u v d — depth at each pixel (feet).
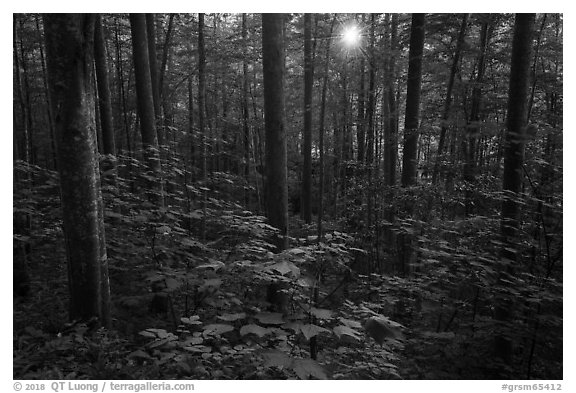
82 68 12.30
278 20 16.34
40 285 20.43
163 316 17.66
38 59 51.06
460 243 18.13
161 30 45.47
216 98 53.06
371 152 39.63
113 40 45.73
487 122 17.92
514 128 15.97
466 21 28.30
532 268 16.71
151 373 10.42
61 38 11.76
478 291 16.89
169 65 51.44
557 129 15.40
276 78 16.42
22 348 12.00
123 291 19.11
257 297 17.52
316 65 35.70
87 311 12.82
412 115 24.17
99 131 39.93
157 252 16.19
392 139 28.22
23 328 14.87
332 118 47.16
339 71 36.94
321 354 13.44
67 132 12.19
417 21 23.71
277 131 16.69
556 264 16.48
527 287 14.20
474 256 15.74
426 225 20.47
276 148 16.72
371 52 30.91
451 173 25.45
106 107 27.86
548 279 14.33
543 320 13.78
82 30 12.06
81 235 12.57
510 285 15.53
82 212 12.53
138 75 20.38
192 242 15.74
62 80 12.00
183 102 67.56
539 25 32.60
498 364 14.88
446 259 16.81
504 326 14.99
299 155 64.39
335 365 12.57
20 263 18.90
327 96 44.21
